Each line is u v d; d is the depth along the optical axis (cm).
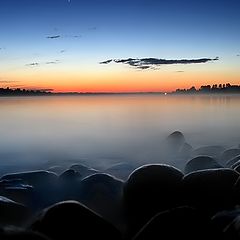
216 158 461
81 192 263
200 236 162
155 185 224
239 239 148
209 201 216
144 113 1616
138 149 633
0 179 308
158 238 164
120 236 175
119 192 249
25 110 1916
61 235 165
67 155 597
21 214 205
